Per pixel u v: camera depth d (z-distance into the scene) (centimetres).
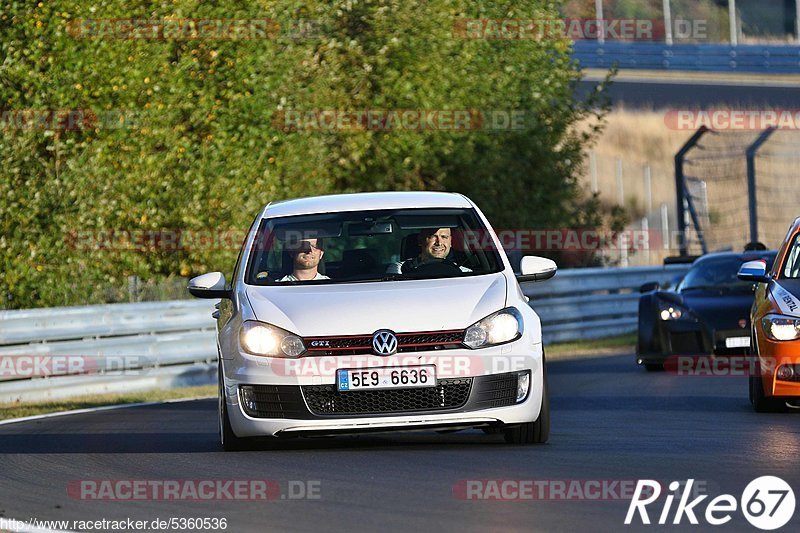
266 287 2969
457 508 2133
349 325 2756
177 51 6694
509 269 3008
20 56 6456
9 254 6322
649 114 15588
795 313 3459
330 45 7212
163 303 5459
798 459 2592
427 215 3112
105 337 5259
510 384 2778
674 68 14575
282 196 6894
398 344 2738
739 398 4016
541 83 8025
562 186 8288
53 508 2292
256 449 2945
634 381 4822
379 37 7394
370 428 2720
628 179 16412
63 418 4228
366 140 7306
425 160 7612
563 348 7106
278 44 6912
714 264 5578
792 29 16612
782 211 16062
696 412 3638
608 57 14238
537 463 2591
